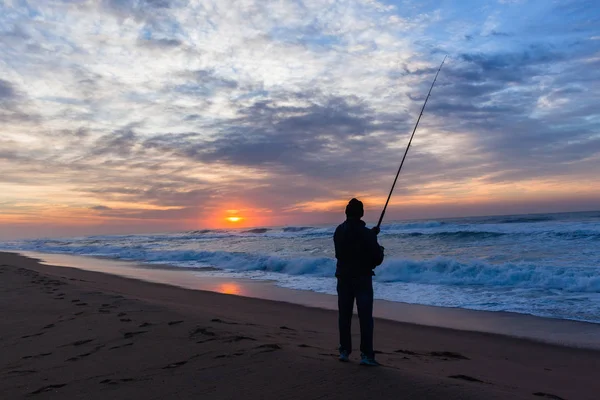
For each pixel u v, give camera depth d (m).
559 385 4.14
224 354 4.08
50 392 3.37
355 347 4.97
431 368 4.35
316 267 14.47
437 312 8.05
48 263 20.41
